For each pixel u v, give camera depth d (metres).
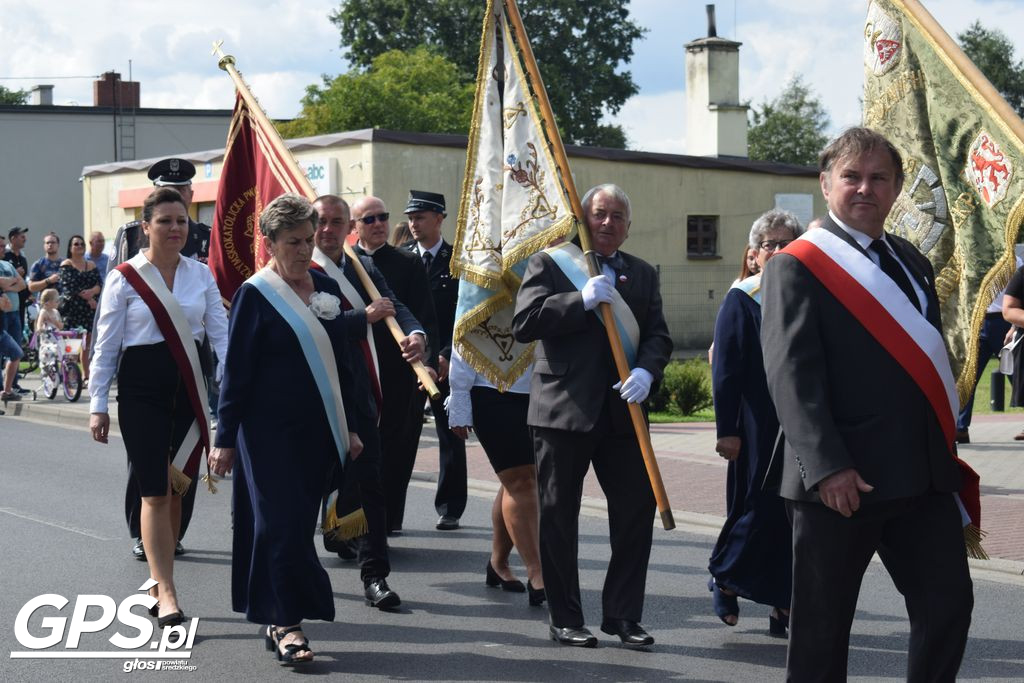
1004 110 6.40
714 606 6.41
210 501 10.07
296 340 5.68
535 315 5.89
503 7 6.61
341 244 6.99
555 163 6.23
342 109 48.78
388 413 8.10
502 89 6.67
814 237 4.19
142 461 6.33
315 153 23.61
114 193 29.11
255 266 8.10
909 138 6.81
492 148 6.68
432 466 11.59
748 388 6.00
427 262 9.05
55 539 8.41
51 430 14.56
